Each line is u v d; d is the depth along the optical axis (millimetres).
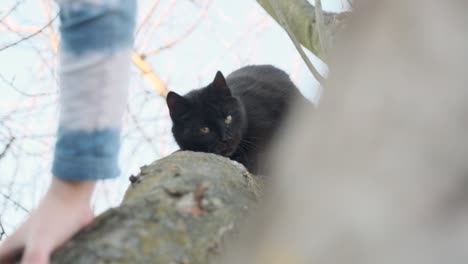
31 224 1103
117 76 1051
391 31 642
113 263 1064
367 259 589
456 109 599
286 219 652
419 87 616
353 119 635
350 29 681
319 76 2406
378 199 599
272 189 761
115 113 1064
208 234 1188
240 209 1329
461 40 618
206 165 1730
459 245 570
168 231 1157
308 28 3080
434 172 590
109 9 1014
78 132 1046
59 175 1067
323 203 623
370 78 638
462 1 630
